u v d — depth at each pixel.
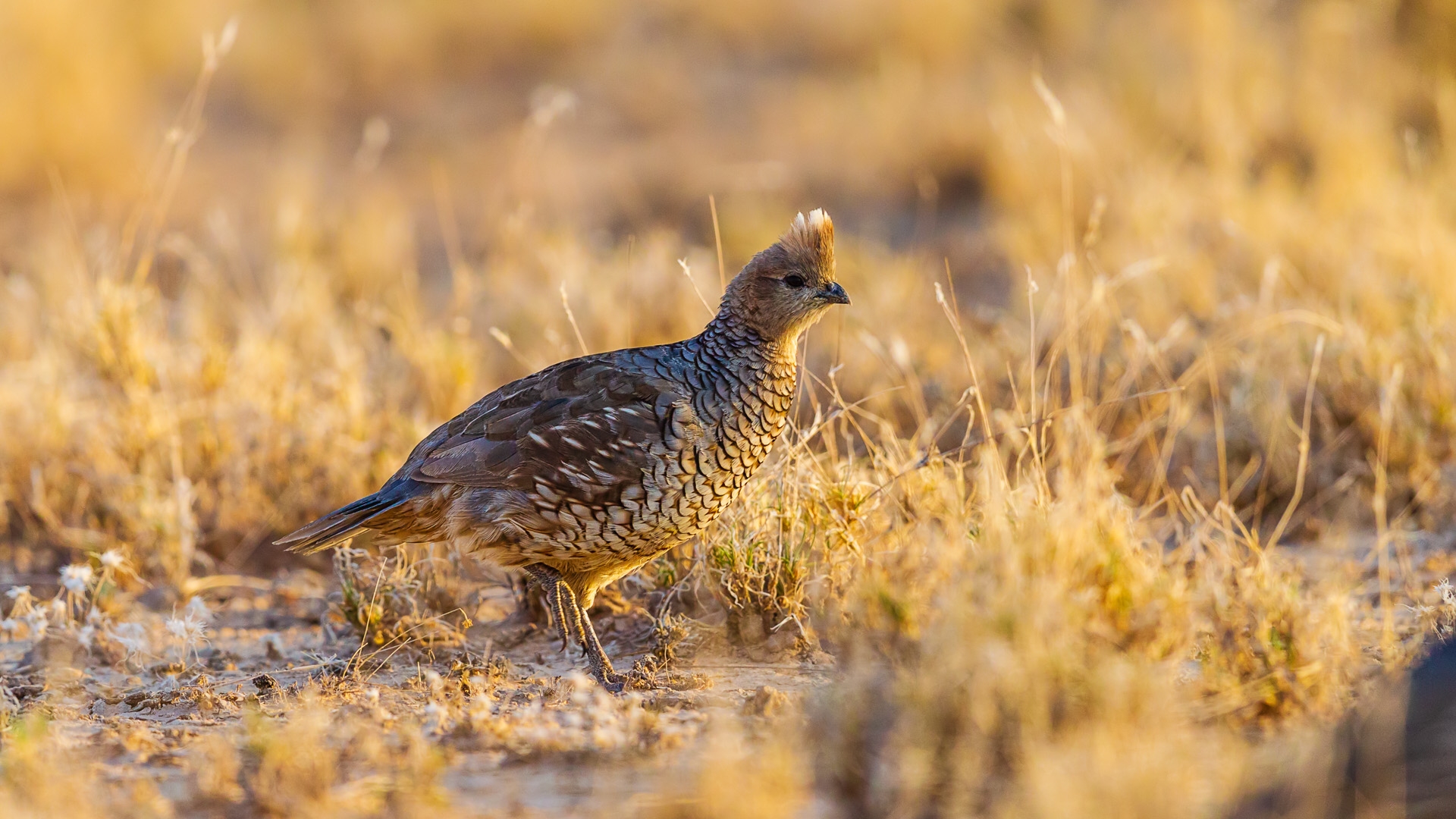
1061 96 23.27
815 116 25.42
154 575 12.21
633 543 9.41
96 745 8.11
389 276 20.14
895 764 6.60
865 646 7.56
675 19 30.52
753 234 21.47
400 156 26.55
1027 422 11.80
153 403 13.20
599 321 16.92
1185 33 23.67
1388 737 6.20
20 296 17.28
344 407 13.71
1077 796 6.02
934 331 16.27
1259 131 20.67
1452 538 11.68
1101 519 8.71
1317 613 9.00
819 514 10.02
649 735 7.82
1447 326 13.56
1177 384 13.02
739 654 9.76
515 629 10.69
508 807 6.96
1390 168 18.91
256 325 15.91
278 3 31.70
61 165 24.27
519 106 28.36
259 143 27.31
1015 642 6.82
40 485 12.90
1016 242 18.88
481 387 15.70
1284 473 12.65
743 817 6.48
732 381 9.51
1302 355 13.41
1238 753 6.91
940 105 24.12
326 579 12.43
